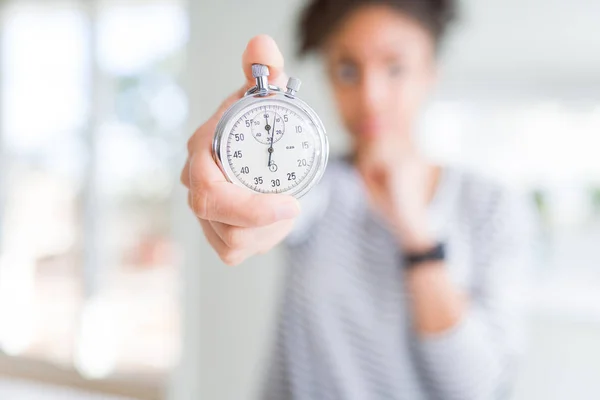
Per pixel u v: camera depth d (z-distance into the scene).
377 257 1.30
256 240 0.63
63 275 3.33
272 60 0.64
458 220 1.33
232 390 2.01
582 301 1.72
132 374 2.92
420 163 1.34
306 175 0.65
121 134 3.24
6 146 3.37
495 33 1.76
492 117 1.80
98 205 3.23
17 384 2.86
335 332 1.30
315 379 1.32
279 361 1.37
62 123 3.28
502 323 1.27
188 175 0.64
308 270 1.32
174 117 3.15
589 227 1.75
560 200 1.78
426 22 1.25
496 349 1.24
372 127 1.27
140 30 3.18
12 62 3.33
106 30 3.20
